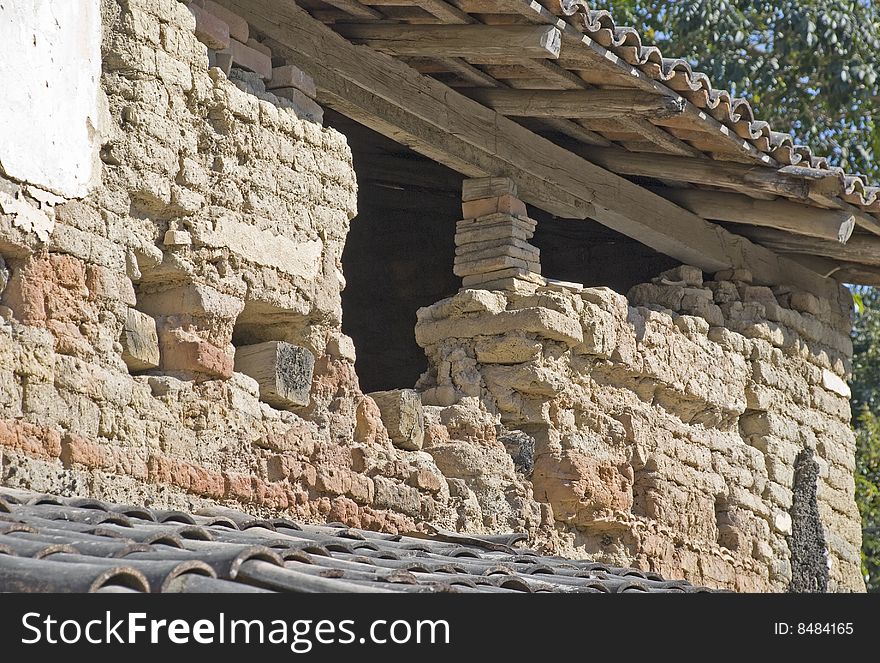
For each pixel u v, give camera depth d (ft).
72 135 24.48
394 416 31.91
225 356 26.89
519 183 37.83
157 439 25.16
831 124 71.00
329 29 32.68
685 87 34.37
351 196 30.68
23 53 23.52
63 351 23.75
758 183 39.09
